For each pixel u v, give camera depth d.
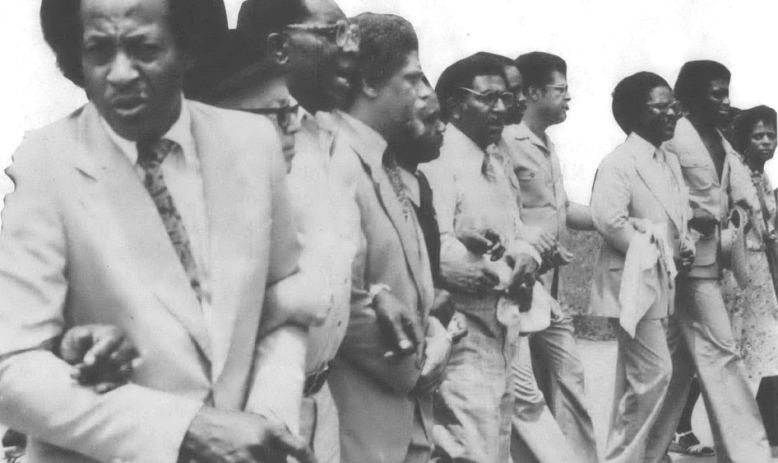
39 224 2.65
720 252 8.71
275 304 2.93
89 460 2.67
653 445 8.77
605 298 8.41
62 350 2.62
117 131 2.71
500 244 5.91
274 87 3.89
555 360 7.91
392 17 4.75
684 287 8.67
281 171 2.93
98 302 2.69
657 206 8.41
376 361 4.34
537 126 8.34
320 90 4.24
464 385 5.96
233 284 2.76
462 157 6.32
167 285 2.70
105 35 2.66
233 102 3.83
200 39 2.78
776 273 9.21
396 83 4.71
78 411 2.55
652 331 8.22
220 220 2.78
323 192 3.96
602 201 8.38
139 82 2.67
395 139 4.76
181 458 2.59
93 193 2.67
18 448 3.83
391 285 4.51
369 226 4.43
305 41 4.13
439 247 5.02
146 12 2.67
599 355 12.10
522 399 7.05
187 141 2.76
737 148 9.50
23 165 2.67
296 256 2.99
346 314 3.85
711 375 8.58
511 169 7.29
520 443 7.05
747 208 8.97
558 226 8.22
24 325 2.61
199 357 2.72
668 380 8.25
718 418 8.55
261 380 2.83
